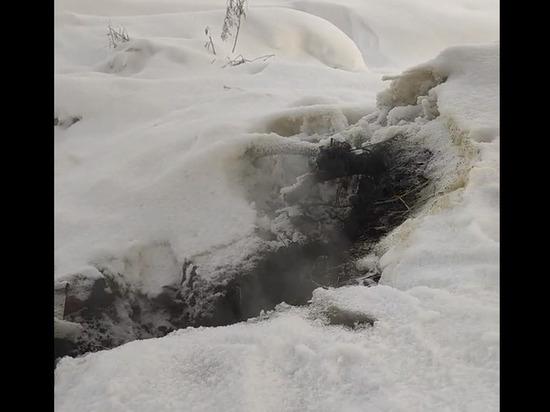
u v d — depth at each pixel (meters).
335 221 4.14
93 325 3.65
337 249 4.00
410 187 3.88
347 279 3.65
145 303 3.92
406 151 4.12
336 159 4.26
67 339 3.49
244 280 3.87
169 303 3.93
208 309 3.78
